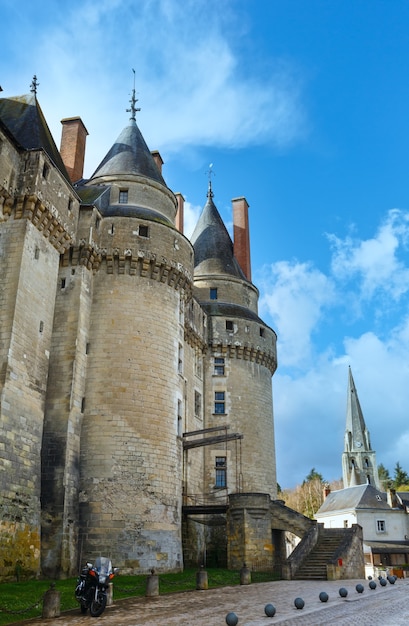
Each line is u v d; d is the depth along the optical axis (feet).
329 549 100.27
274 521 104.53
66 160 115.24
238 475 124.36
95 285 93.25
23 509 68.59
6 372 69.41
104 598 47.60
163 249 97.81
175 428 92.43
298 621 44.78
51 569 73.72
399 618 46.55
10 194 77.05
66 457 79.66
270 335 143.43
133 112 122.21
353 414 326.03
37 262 79.61
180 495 92.48
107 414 85.66
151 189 107.86
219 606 53.88
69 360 85.10
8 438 67.77
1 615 46.01
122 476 83.15
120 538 79.87
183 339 109.09
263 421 133.28
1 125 75.41
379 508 222.69
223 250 149.59
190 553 109.40
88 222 92.27
